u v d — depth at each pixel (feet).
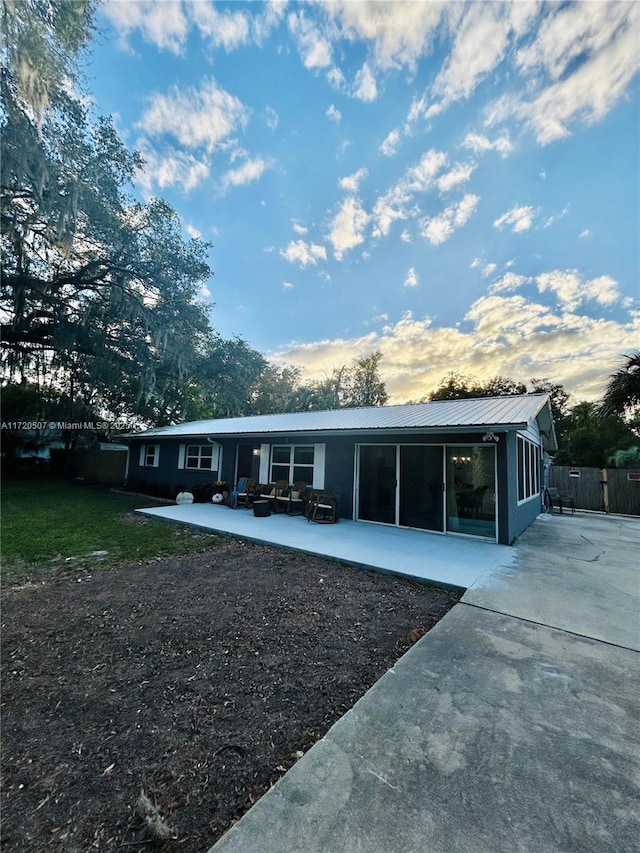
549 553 20.53
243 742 6.65
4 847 4.71
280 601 13.38
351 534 23.97
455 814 5.16
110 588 14.46
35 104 25.16
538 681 8.46
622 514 40.19
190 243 45.73
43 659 9.41
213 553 19.67
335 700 7.89
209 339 50.90
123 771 5.97
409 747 6.43
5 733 6.78
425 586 15.25
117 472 54.95
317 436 32.24
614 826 5.00
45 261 38.75
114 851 4.70
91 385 45.60
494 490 23.25
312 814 5.14
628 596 13.91
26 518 27.55
